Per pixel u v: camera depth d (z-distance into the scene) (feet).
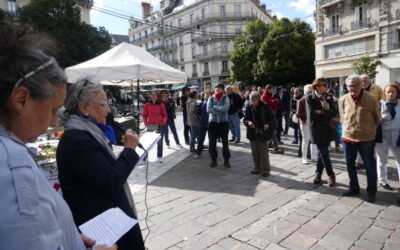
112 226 4.11
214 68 147.64
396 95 13.32
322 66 90.63
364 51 79.82
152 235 10.33
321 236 9.81
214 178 17.15
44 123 2.92
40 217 2.19
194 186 15.76
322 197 13.30
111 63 18.28
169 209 12.66
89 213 4.90
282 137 30.12
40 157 8.47
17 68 2.54
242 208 12.48
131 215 5.39
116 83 25.63
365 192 13.64
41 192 2.32
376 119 12.35
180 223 11.23
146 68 18.33
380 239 9.44
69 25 66.49
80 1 88.02
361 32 78.89
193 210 12.46
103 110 5.56
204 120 22.04
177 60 166.09
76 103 5.29
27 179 2.21
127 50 19.58
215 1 143.13
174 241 9.87
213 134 19.49
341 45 85.35
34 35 2.87
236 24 145.38
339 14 84.17
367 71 68.33
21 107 2.65
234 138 28.86
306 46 97.30
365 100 12.25
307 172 17.43
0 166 2.14
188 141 28.60
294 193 14.01
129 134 5.61
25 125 2.75
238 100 27.27
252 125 16.83
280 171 17.92
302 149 19.39
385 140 13.75
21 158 2.28
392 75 74.33
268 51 98.32
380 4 74.18
